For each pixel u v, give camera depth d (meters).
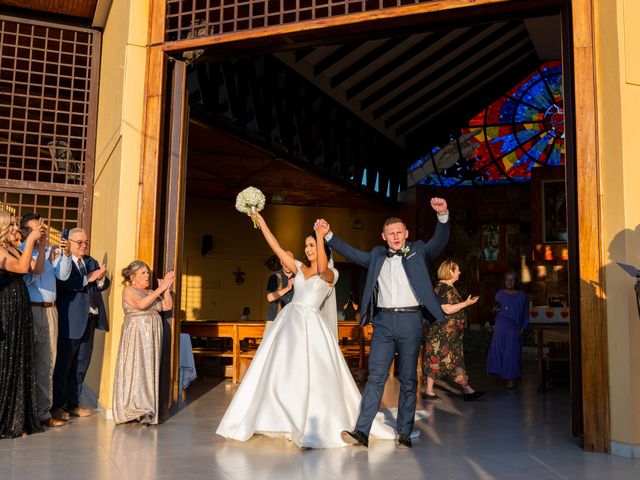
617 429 4.27
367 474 3.70
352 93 13.50
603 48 4.56
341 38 5.46
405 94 14.74
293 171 11.95
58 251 5.21
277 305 7.77
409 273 4.38
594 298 4.43
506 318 8.20
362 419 4.38
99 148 7.32
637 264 4.30
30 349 4.79
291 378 4.46
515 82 17.23
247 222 15.75
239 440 4.48
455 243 17.38
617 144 4.41
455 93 16.33
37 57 8.46
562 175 15.68
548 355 8.36
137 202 5.68
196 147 10.12
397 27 5.21
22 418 4.67
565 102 4.82
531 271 16.73
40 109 7.41
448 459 4.10
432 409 6.36
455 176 17.53
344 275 16.80
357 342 9.88
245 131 9.64
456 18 5.04
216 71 8.95
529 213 16.86
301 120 11.63
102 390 5.96
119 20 6.29
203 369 9.02
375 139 15.63
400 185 17.66
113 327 5.57
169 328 5.70
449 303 7.05
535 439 4.79
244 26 7.21
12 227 4.68
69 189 7.45
